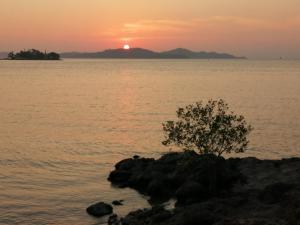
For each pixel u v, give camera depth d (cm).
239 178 4600
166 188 4675
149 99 14200
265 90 17088
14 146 7119
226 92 16312
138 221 3731
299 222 3108
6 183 5081
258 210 3516
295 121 9788
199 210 3484
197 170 4725
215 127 4300
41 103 12912
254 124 9369
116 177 5253
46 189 4894
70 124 9388
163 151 7044
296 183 4184
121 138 7981
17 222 3878
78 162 6216
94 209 4128
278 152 7000
